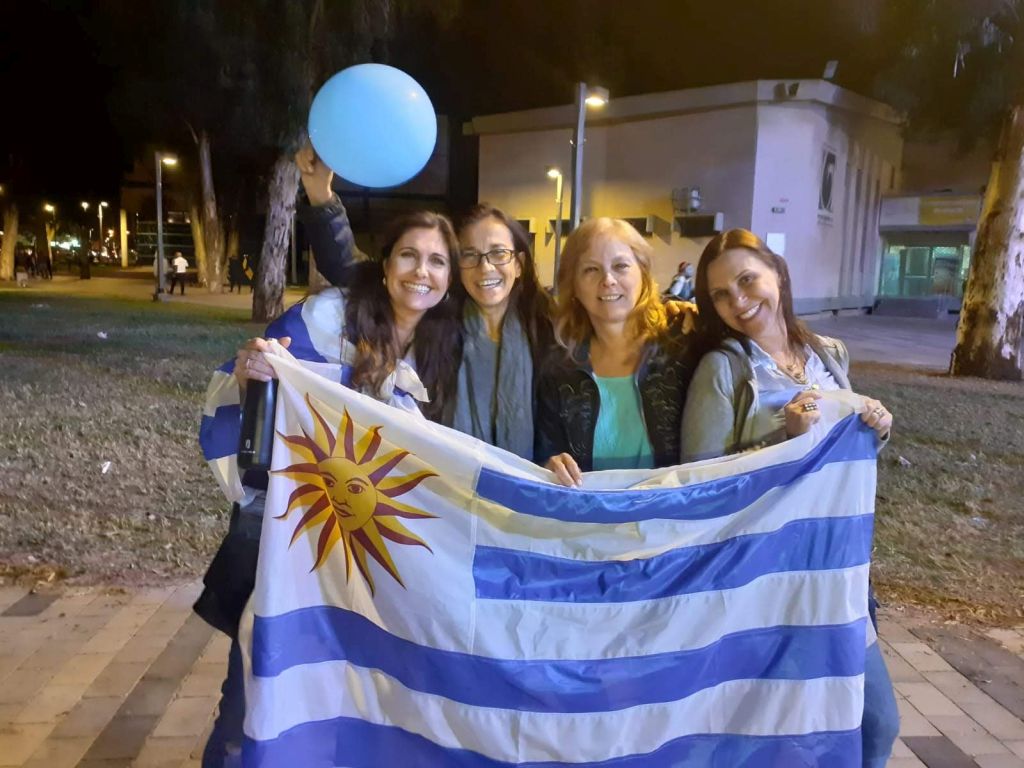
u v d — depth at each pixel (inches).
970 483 303.1
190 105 914.7
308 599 103.9
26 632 165.5
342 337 109.0
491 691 101.7
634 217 1207.6
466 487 102.8
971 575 215.2
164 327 756.6
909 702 151.9
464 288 117.0
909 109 682.2
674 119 1147.3
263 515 104.1
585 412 114.3
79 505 242.1
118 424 344.2
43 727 134.3
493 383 115.5
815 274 1152.2
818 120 1088.8
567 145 1262.3
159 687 146.5
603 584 105.5
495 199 1370.6
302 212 116.7
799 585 110.7
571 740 101.9
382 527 103.1
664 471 107.0
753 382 110.2
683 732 106.3
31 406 371.2
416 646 102.1
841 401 110.9
